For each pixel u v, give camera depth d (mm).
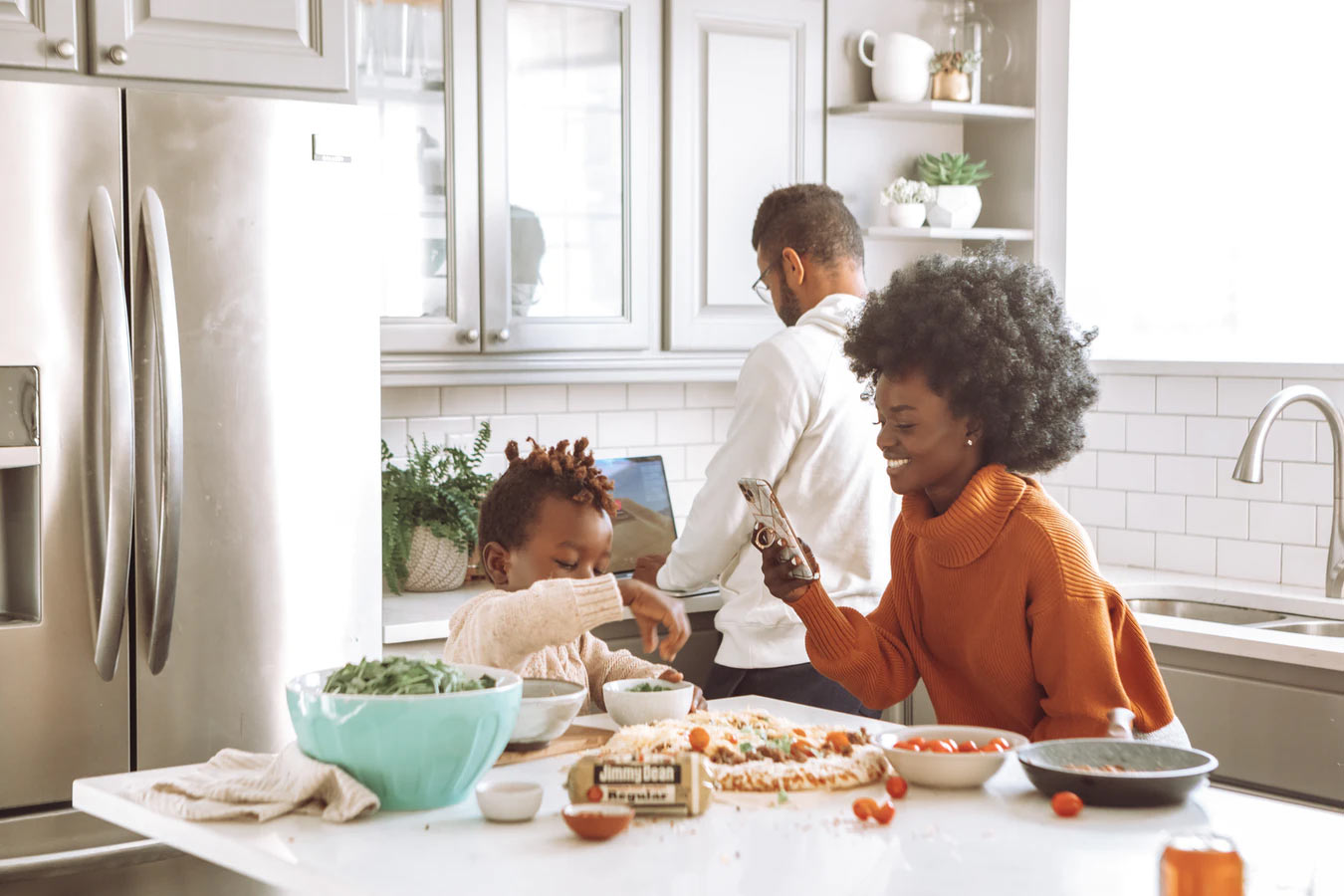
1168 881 943
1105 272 3977
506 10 3162
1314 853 1220
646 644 1657
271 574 2531
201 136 2439
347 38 2664
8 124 2258
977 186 3953
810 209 2736
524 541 1997
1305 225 3535
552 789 1434
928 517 1799
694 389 3955
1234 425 3492
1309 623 3061
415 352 3109
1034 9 3811
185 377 2439
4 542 2383
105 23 2426
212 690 2480
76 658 2352
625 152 3359
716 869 1174
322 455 2576
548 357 3299
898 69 3648
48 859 2320
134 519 2363
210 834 1289
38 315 2289
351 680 1394
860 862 1191
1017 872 1166
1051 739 1638
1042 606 1659
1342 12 3443
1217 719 2730
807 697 2643
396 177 3070
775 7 3539
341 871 1173
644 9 3355
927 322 1725
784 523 1806
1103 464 3803
